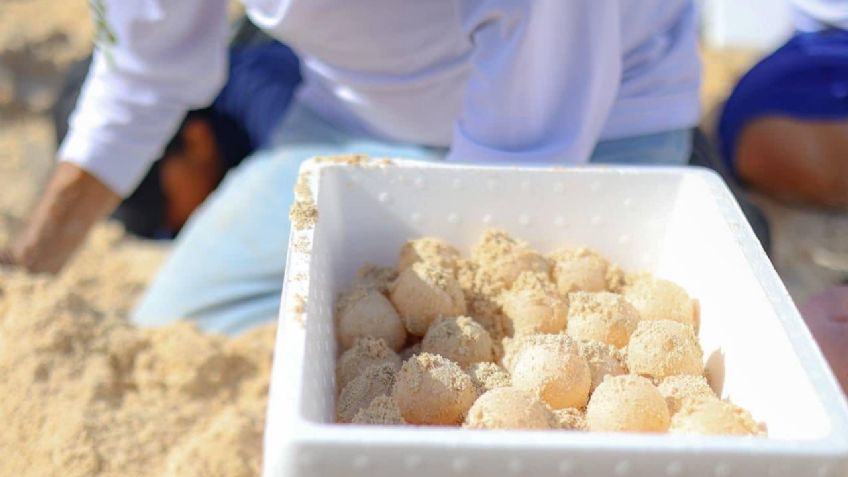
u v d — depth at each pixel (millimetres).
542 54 973
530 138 1019
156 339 1146
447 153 1239
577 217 856
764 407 666
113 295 1789
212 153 1992
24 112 2512
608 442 563
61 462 994
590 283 820
